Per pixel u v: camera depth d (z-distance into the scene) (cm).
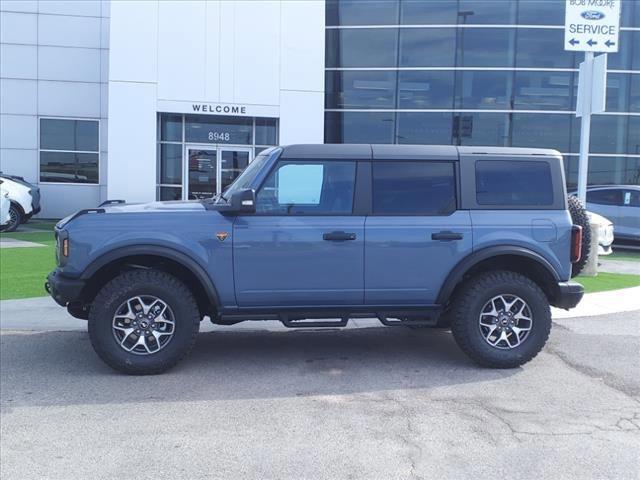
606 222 1317
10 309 838
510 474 386
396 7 1978
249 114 1791
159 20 1731
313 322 605
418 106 1992
